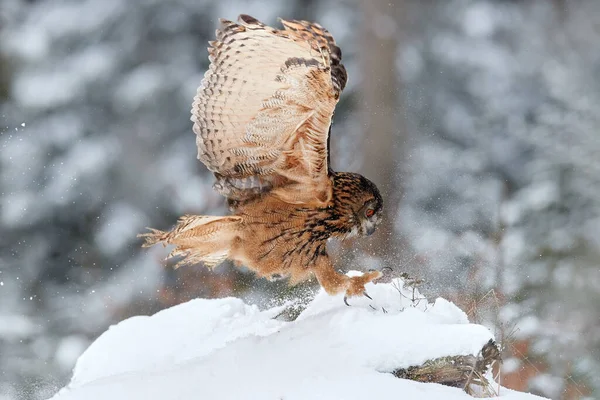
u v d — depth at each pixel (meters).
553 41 26.58
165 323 9.23
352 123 23.39
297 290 11.73
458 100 24.77
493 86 25.25
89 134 22.83
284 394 6.92
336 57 8.78
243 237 8.99
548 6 28.42
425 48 25.75
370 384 6.86
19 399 16.69
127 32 24.27
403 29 25.02
